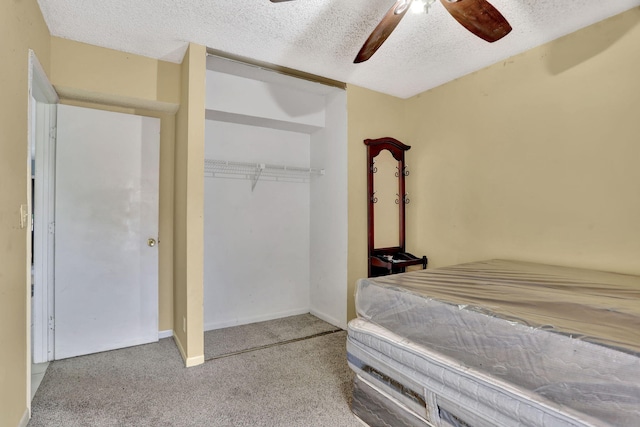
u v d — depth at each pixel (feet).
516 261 8.16
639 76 6.25
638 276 6.16
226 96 9.67
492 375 3.82
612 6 6.28
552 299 4.56
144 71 8.40
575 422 3.04
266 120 10.46
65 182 8.19
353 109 10.26
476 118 9.16
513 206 8.33
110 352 8.50
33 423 5.58
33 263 7.93
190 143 7.70
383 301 5.34
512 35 7.33
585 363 3.08
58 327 8.08
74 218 8.27
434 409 4.36
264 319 11.26
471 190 9.30
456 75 9.49
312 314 11.93
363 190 10.48
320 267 11.55
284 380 7.10
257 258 11.17
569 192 7.29
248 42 7.72
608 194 6.68
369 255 10.39
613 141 6.61
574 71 7.16
